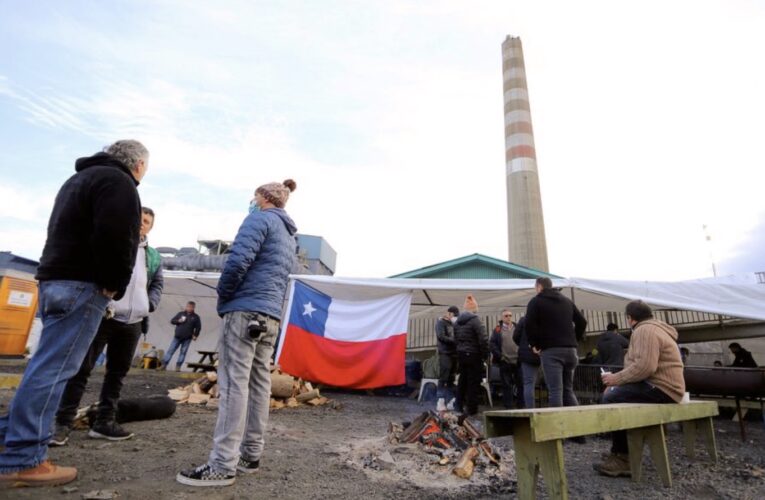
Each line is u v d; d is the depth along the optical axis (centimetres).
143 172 273
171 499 233
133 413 438
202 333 1319
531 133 4888
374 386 886
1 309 1020
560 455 241
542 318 511
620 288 750
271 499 248
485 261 1680
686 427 452
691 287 711
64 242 238
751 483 353
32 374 229
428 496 279
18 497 216
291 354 898
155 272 383
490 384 881
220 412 268
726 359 1213
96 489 239
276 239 294
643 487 332
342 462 346
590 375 675
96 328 246
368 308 937
